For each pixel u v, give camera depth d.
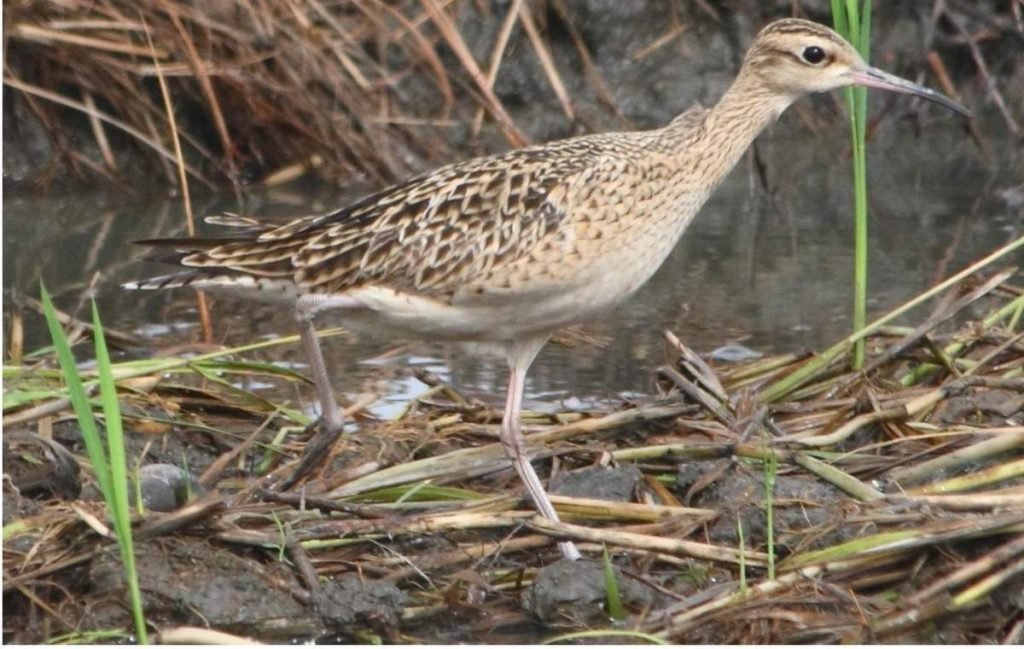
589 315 12.17
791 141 22.12
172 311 16.25
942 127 22.55
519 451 11.65
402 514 11.20
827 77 13.02
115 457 9.20
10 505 10.91
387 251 11.75
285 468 12.20
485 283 11.73
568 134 21.25
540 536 11.05
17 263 17.39
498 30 21.03
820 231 18.84
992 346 14.01
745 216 19.48
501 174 11.84
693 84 21.75
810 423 12.90
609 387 14.27
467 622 10.62
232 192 19.94
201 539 10.72
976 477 11.62
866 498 11.41
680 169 12.20
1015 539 10.49
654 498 11.83
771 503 11.02
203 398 13.27
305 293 11.93
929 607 10.21
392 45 20.53
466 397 13.67
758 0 22.00
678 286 16.98
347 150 20.36
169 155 19.67
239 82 19.86
